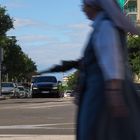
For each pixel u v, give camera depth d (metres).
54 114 20.81
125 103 3.86
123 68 3.85
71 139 11.46
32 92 45.25
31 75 6.82
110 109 3.79
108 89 3.78
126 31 4.00
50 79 45.44
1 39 80.50
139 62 44.19
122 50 3.95
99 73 3.95
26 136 12.14
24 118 18.72
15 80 105.50
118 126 3.84
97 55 3.91
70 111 22.61
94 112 3.90
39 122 16.95
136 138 3.88
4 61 83.56
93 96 3.93
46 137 11.84
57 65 4.58
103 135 3.84
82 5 4.24
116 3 4.10
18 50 85.06
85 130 3.92
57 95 45.25
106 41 3.88
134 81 4.12
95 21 4.07
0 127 15.05
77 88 4.21
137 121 3.91
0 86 50.38
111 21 3.98
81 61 4.16
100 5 4.09
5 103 31.55
